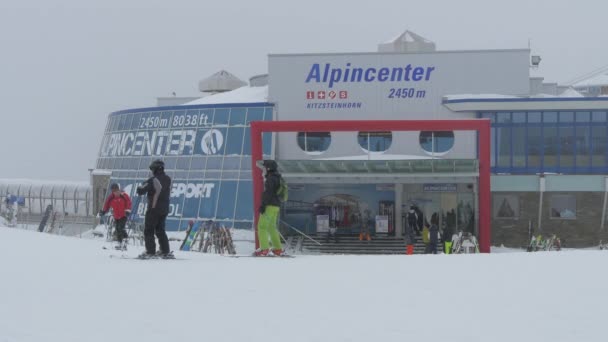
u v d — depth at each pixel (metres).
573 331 9.09
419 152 51.38
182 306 10.81
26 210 80.56
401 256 18.00
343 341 8.66
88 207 69.50
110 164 62.12
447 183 49.88
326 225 50.31
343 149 51.94
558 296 11.44
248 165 51.88
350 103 52.47
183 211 52.88
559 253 18.27
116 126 63.03
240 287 12.52
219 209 51.56
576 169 49.72
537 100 49.56
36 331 9.13
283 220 51.25
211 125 54.00
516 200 50.09
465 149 50.84
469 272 14.18
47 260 16.95
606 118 49.53
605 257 16.72
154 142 57.03
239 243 48.59
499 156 50.25
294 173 47.62
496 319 9.83
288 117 52.84
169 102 70.56
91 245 22.23
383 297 11.52
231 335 8.95
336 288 12.38
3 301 11.23
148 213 18.05
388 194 50.75
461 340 8.68
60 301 11.23
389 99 52.25
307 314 10.23
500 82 51.88
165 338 8.79
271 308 10.66
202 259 17.89
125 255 18.69
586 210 49.69
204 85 70.62
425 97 52.12
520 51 51.84
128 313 10.30
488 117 50.47
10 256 17.81
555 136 49.91
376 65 52.31
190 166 53.88
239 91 60.94
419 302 11.09
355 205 51.09
